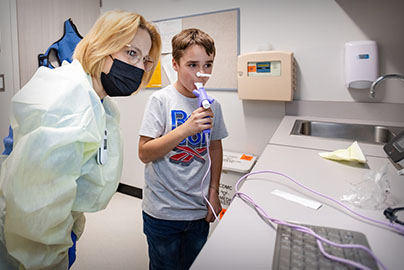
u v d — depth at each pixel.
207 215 1.16
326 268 0.43
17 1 1.91
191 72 1.02
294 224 0.55
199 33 1.04
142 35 0.81
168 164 1.07
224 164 1.80
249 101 1.98
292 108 1.86
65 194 0.66
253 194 0.69
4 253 0.78
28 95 0.64
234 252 0.47
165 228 1.10
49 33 2.13
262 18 1.85
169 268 1.15
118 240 1.86
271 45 1.85
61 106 0.62
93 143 0.70
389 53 1.57
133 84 0.83
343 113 1.72
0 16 1.99
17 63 1.97
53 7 2.13
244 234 0.52
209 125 0.96
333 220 0.57
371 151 1.08
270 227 0.55
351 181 0.78
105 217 2.17
